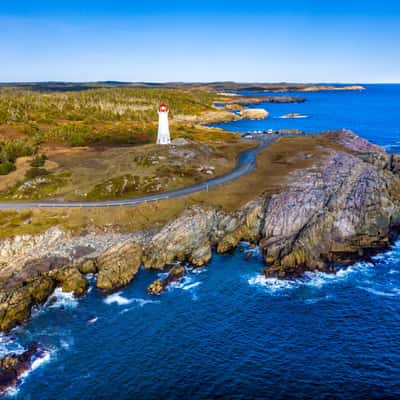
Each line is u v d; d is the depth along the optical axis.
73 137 115.50
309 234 56.41
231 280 51.03
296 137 131.75
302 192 67.88
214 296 47.66
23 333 41.69
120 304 46.62
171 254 55.69
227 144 119.75
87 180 80.38
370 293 47.38
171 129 153.38
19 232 59.25
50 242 58.91
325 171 81.94
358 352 37.69
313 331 40.94
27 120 142.12
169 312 44.81
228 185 78.50
